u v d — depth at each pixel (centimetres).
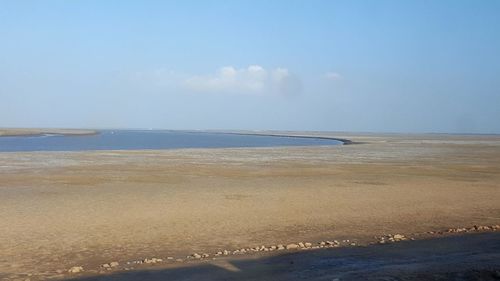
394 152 6262
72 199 2119
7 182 2717
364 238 1417
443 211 1888
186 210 1855
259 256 1177
